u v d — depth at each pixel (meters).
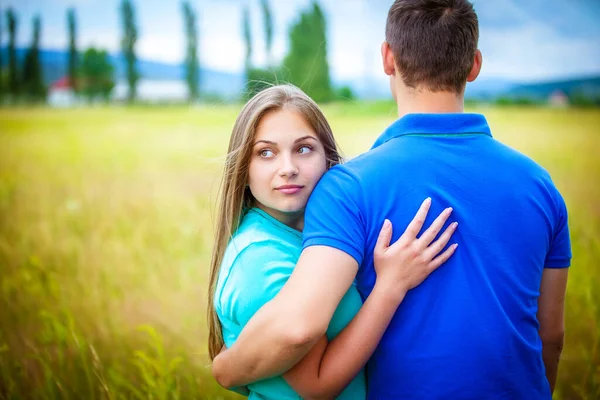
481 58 1.50
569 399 2.79
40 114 37.56
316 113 1.56
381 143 1.49
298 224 1.64
